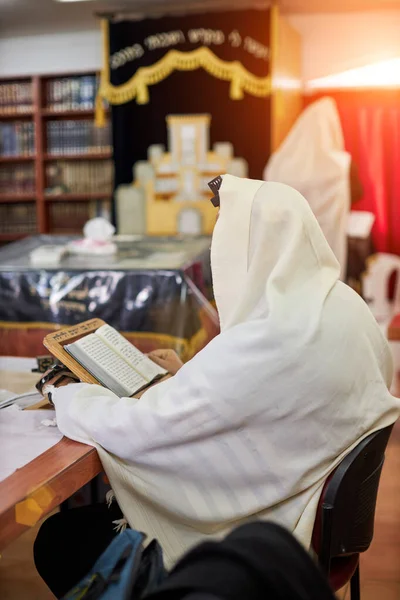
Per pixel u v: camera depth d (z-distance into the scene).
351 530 1.38
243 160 5.89
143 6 6.25
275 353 1.30
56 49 7.07
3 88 7.11
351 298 1.43
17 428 1.50
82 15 6.54
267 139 5.82
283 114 6.08
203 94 5.86
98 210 7.15
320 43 6.66
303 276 1.39
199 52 5.78
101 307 3.69
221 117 5.87
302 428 1.32
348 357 1.35
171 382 1.38
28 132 7.09
